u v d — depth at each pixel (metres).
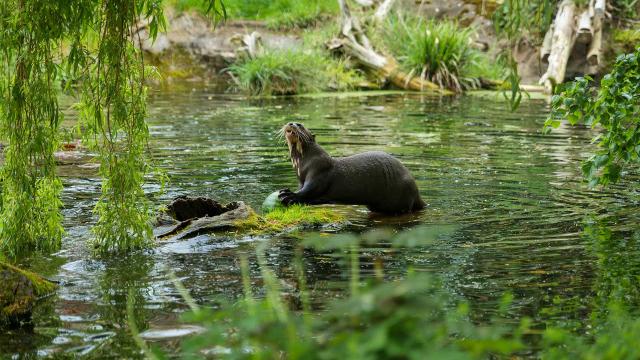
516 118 23.03
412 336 3.76
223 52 34.56
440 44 31.81
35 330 6.91
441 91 30.67
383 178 11.78
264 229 10.48
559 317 6.98
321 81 31.17
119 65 9.11
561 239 9.94
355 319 4.00
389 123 21.95
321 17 36.50
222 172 14.73
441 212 11.71
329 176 11.84
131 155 9.49
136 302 7.59
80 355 6.33
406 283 3.96
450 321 4.44
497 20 8.30
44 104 9.03
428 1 36.75
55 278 8.38
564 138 19.08
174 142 18.48
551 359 5.71
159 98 28.09
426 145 18.03
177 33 35.00
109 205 9.57
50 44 9.32
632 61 9.91
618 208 11.70
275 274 8.48
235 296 7.72
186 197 11.16
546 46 31.67
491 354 6.09
